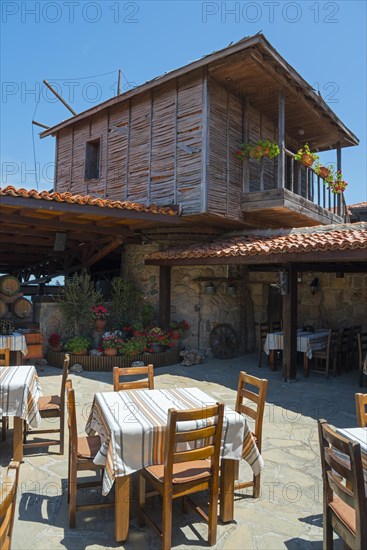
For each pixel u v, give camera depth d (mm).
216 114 8617
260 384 3414
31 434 4336
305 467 3844
